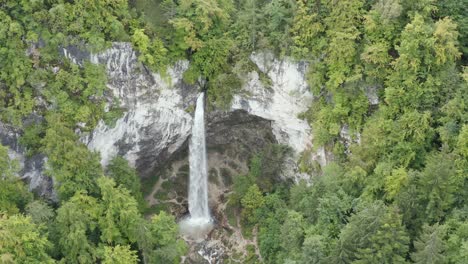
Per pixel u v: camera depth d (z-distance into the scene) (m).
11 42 44.44
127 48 48.97
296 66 50.53
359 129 47.22
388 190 41.50
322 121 49.22
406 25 43.59
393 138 43.34
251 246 54.81
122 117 51.00
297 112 52.75
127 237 45.38
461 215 38.12
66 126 46.53
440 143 43.06
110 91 49.69
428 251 34.34
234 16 53.22
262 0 52.06
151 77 51.28
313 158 52.75
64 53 46.72
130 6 50.72
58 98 46.59
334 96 48.03
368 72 45.12
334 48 46.38
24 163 46.66
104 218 44.31
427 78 42.66
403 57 42.56
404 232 36.12
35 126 46.44
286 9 50.03
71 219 41.31
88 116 48.06
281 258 47.69
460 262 34.94
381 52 44.28
